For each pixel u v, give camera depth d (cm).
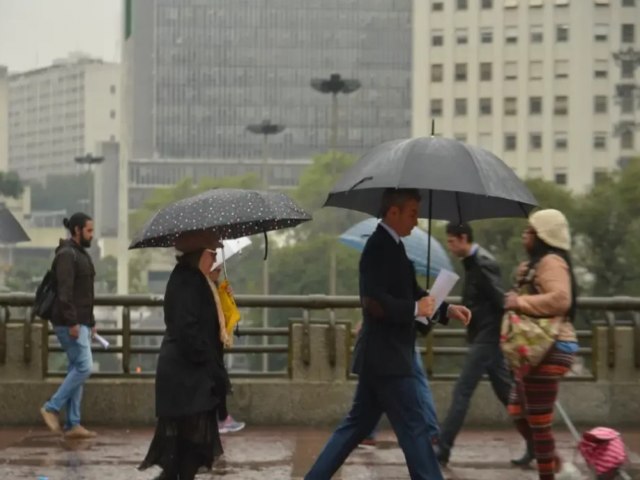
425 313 1734
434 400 2733
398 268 1736
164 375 1728
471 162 1730
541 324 1856
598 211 18938
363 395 1803
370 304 1725
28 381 2742
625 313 2897
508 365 1977
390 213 1748
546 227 1875
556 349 1869
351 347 2773
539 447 1898
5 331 2745
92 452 2414
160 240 1775
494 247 16862
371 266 1733
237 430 2681
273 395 2753
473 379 2261
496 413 2722
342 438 1816
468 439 2575
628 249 18775
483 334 2252
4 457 2361
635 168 19112
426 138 1784
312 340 2762
